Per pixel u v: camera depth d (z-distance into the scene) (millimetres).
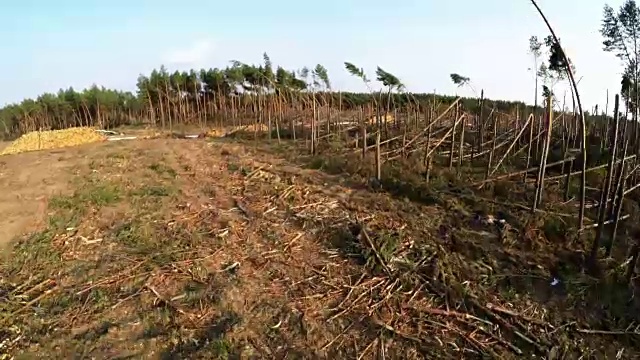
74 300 6699
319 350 5547
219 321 6105
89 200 10023
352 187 10250
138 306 6465
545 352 5465
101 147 16188
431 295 6477
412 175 10508
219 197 10219
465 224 8266
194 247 7977
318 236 8109
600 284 6531
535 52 13023
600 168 10602
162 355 5566
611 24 12547
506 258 7238
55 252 8039
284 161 12875
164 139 18422
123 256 7770
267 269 7254
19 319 6324
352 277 6953
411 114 17969
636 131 10844
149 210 9523
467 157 12352
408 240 7676
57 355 5633
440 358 5406
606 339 5734
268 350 5559
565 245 7559
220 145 15820
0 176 12312
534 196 9141
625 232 8023
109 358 5527
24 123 34656
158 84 31109
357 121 18188
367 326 5918
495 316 5996
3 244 8406
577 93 7609
